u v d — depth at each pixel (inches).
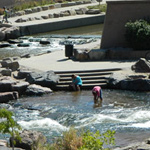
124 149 739.4
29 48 2331.4
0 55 2145.7
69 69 1582.2
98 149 695.7
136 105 1277.1
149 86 1430.9
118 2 1785.2
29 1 3538.4
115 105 1285.7
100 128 1097.4
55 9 3405.5
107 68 1567.4
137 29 1717.5
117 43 1809.8
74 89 1471.5
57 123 1165.1
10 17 3127.5
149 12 1785.2
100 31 2773.1
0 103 1379.2
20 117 1223.5
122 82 1460.4
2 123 713.6
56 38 2554.1
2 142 939.3
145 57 1702.8
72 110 1256.2
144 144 747.4
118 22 1798.7
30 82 1514.5
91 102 1326.3
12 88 1454.2
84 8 3314.5
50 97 1409.9
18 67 1663.4
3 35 2605.8
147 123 1117.1
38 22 2891.2
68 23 2950.3
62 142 850.1
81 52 1742.1
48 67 1643.7
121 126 1103.6
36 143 924.0
